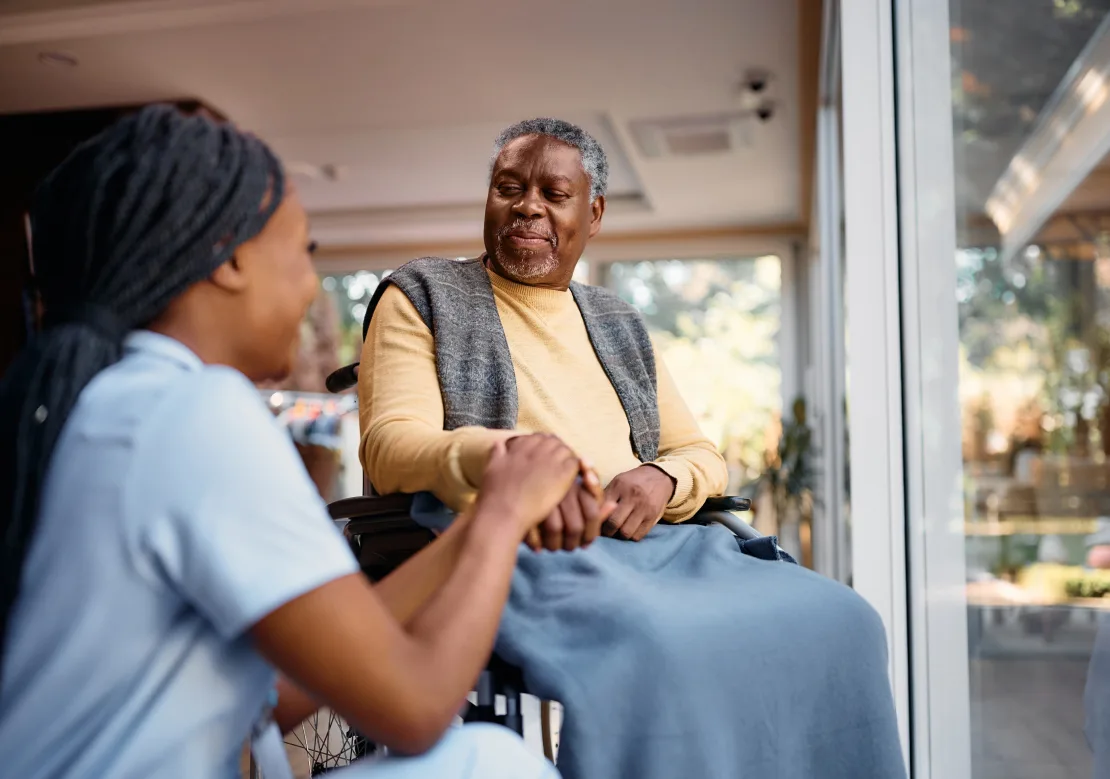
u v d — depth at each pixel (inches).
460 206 272.8
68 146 197.6
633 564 45.0
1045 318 47.0
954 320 63.4
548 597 39.8
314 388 294.7
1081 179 42.6
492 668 39.0
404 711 25.6
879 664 40.9
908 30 72.5
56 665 24.0
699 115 195.5
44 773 24.2
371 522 45.3
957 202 63.1
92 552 24.1
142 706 24.6
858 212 74.7
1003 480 53.6
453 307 52.0
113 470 24.4
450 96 189.3
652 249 287.0
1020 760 50.9
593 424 53.4
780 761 37.4
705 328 287.4
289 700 34.9
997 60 54.1
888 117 74.8
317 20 156.3
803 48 156.3
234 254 27.6
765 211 264.8
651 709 35.2
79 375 25.5
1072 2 43.3
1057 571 45.8
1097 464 42.4
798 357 277.6
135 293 26.3
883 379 73.0
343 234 291.9
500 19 155.9
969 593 60.1
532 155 54.9
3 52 169.0
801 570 44.3
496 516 30.2
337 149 223.9
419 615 27.5
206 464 24.5
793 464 219.8
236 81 182.2
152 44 165.8
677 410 59.6
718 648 36.7
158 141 26.6
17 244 196.1
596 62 172.1
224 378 26.0
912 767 70.5
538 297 55.3
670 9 152.0
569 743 34.9
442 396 49.5
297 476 25.9
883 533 72.3
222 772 26.4
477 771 29.1
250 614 24.1
